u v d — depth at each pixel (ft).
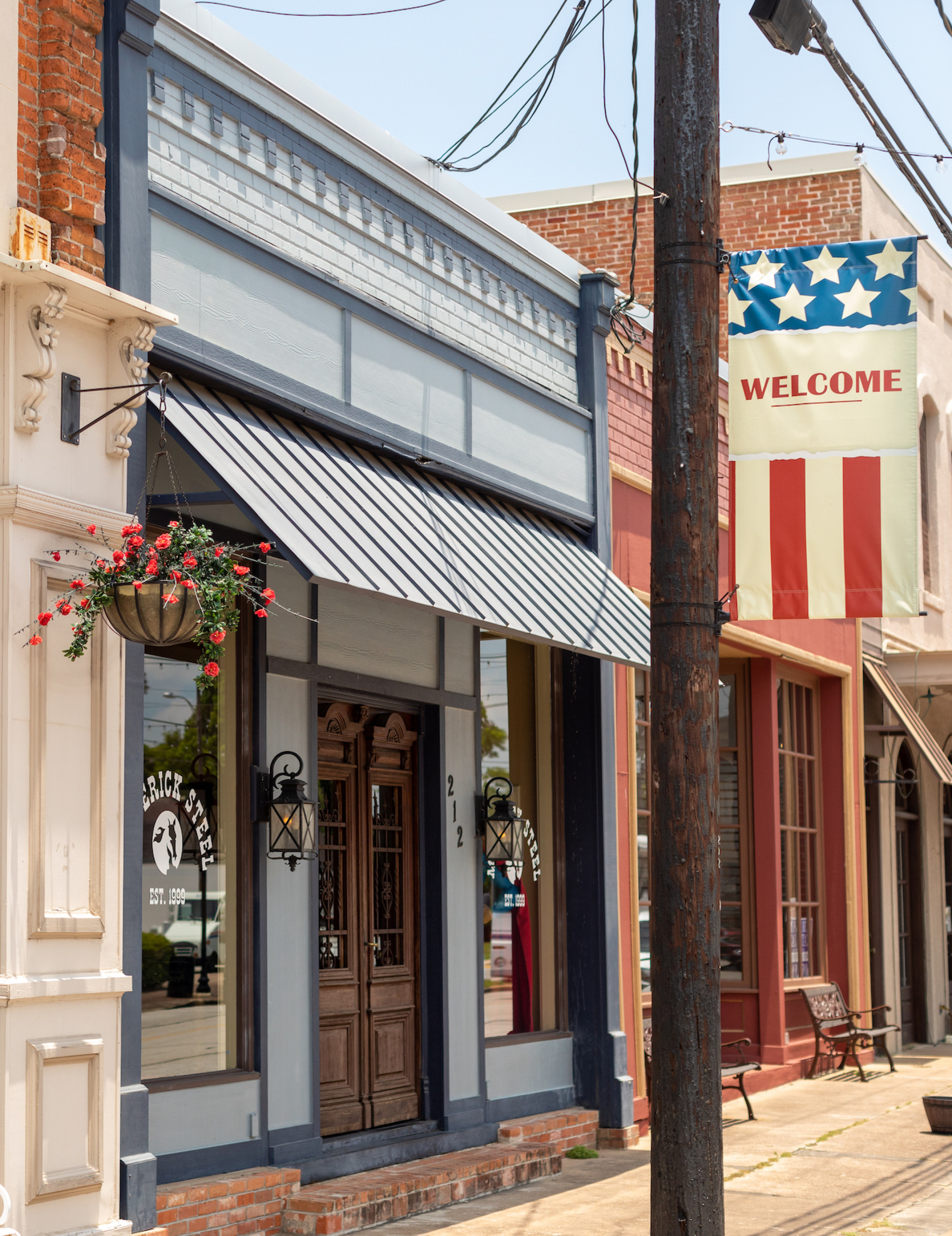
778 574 33.27
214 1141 27.53
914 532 32.71
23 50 23.39
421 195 34.50
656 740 22.41
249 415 28.37
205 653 21.65
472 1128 35.42
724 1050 54.80
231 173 28.43
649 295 63.82
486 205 37.27
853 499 33.01
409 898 35.63
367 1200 28.68
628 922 41.52
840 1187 33.63
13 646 21.83
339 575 24.81
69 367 23.25
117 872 23.41
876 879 64.08
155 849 27.09
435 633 36.60
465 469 35.06
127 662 24.44
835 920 60.54
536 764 40.55
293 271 29.73
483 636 39.14
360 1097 33.17
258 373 28.45
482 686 38.83
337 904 33.24
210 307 27.40
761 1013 54.70
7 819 21.49
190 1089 27.04
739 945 55.47
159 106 26.58
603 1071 39.37
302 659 31.40
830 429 33.27
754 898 55.42
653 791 22.36
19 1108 21.29
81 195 23.90
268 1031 29.22
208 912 28.35
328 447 30.45
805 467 33.30
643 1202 31.68
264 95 29.27
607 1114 39.17
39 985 21.54
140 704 24.67
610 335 43.06
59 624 22.68
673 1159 21.45
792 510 33.27
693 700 22.33
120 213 24.67
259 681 29.78
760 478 33.53
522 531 36.70
